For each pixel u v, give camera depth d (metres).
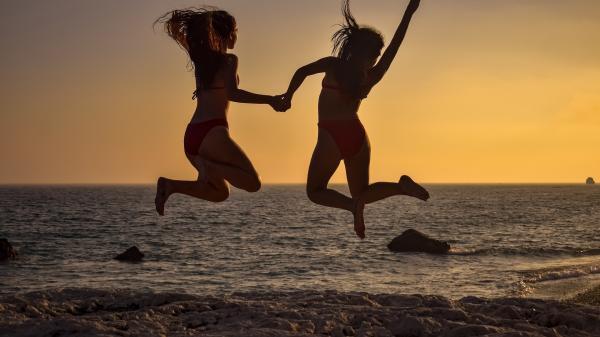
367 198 5.54
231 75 5.47
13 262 34.41
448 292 22.38
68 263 33.97
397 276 27.27
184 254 37.69
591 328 6.15
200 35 5.49
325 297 7.54
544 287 21.72
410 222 64.81
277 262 33.34
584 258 33.44
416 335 5.78
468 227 57.44
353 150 5.58
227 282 26.94
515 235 48.69
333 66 5.55
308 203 126.31
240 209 98.75
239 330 5.63
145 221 68.06
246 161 5.46
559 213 80.44
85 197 164.25
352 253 36.88
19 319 6.14
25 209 94.12
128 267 32.22
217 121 5.45
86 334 5.41
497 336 5.33
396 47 5.59
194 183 5.63
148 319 6.21
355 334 5.72
